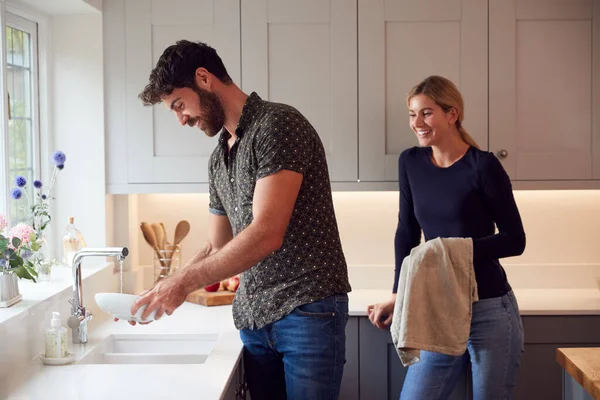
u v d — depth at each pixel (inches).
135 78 121.3
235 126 82.9
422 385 99.2
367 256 135.7
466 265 94.6
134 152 122.0
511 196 96.7
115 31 120.9
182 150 122.0
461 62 120.1
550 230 135.6
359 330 114.3
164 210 136.5
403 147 121.1
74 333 97.0
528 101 120.6
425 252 95.4
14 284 90.3
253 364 89.5
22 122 113.8
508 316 97.0
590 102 120.5
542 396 114.7
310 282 80.7
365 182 121.4
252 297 83.9
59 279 107.3
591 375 68.6
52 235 122.0
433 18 119.6
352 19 119.8
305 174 79.2
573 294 127.6
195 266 75.1
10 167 109.2
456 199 97.3
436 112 98.0
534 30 120.0
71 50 121.3
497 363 96.4
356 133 120.9
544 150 121.1
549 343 114.2
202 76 79.2
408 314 94.7
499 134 120.6
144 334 102.7
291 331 81.4
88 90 121.5
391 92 120.5
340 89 120.5
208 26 120.5
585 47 120.1
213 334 102.0
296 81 120.5
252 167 79.4
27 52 115.9
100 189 122.5
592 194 135.3
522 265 134.2
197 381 78.6
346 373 114.7
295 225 80.2
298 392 81.9
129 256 129.2
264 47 120.0
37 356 90.5
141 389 76.2
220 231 95.0
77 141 122.2
